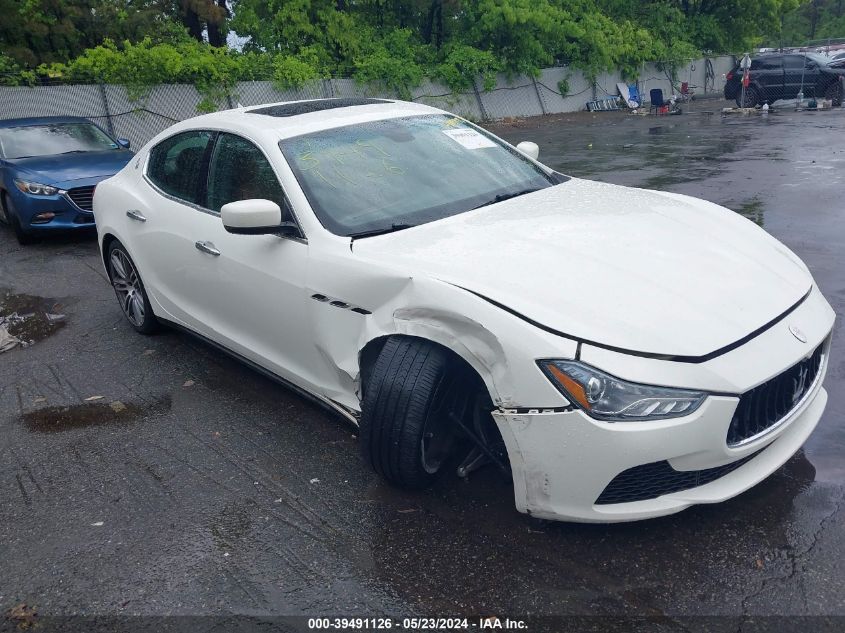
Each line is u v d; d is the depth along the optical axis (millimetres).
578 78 28297
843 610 2484
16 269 7840
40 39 20250
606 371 2559
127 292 5516
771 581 2633
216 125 4426
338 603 2693
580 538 2924
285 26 21828
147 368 4977
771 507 3037
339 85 22078
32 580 2945
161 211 4680
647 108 27625
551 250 3125
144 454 3859
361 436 3105
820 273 5832
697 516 3010
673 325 2695
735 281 3021
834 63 22500
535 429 2654
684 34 32594
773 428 2812
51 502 3488
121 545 3119
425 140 4238
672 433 2549
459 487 3312
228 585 2828
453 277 2951
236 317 4148
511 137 19844
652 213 3668
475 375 2939
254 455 3754
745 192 9227
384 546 2977
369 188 3764
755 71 23406
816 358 3104
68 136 9711
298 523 3168
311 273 3473
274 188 3811
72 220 8562
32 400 4633
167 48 18312
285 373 3930
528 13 25000
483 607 2619
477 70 24453
